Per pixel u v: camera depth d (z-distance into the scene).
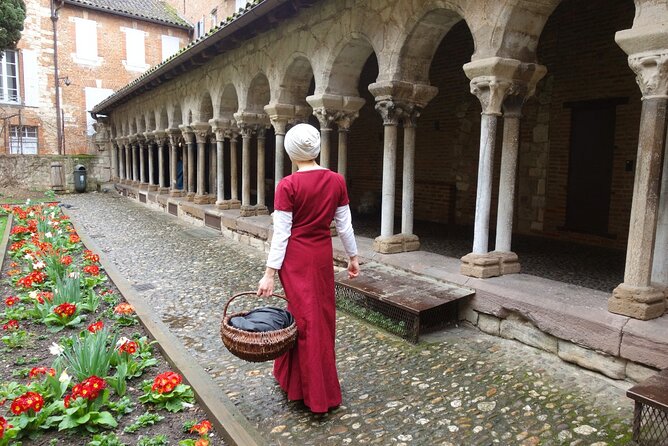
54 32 23.03
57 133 23.48
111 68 24.92
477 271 4.77
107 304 5.37
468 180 9.67
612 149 7.26
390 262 5.70
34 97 22.80
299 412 3.22
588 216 7.68
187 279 6.70
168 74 12.16
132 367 3.58
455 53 9.65
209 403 3.13
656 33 3.26
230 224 9.77
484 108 4.69
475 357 4.02
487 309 4.47
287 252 3.08
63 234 8.98
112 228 11.12
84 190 20.42
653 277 3.83
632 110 6.95
